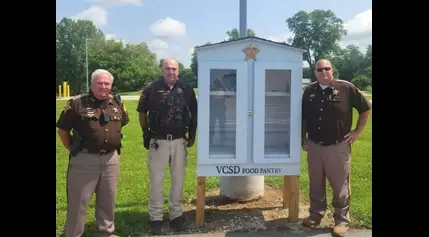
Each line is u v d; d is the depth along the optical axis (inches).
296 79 179.2
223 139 183.8
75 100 150.1
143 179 267.0
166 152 175.0
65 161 322.0
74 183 153.6
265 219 190.2
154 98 173.0
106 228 162.6
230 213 198.1
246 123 179.0
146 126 181.0
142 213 198.5
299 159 182.7
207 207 207.5
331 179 174.7
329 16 2294.5
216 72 179.3
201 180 180.4
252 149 180.5
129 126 565.9
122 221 184.7
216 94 180.5
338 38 2295.8
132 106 888.3
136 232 174.6
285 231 176.7
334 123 170.4
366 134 457.7
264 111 178.5
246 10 212.5
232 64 175.6
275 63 177.2
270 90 185.9
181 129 175.0
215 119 182.7
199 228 179.8
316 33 2294.5
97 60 2618.1
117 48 2842.0
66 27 2802.7
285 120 187.2
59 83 2704.2
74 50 2731.3
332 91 170.1
